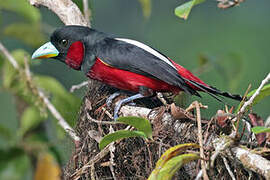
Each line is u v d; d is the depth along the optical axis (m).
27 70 10.88
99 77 10.20
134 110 9.51
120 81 10.09
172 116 8.88
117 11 29.61
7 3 12.27
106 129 9.68
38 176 11.12
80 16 10.60
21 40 12.76
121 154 9.15
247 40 29.62
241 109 8.12
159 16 30.09
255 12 30.61
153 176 7.20
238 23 30.16
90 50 10.11
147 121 7.87
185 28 29.89
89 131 9.32
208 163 7.73
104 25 29.55
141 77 10.01
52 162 11.17
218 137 8.35
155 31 29.91
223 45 29.58
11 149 11.24
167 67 10.01
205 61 13.62
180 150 7.59
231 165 8.35
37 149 11.27
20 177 11.16
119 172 9.16
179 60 29.39
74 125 10.80
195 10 30.67
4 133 11.36
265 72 27.92
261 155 7.85
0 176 11.09
